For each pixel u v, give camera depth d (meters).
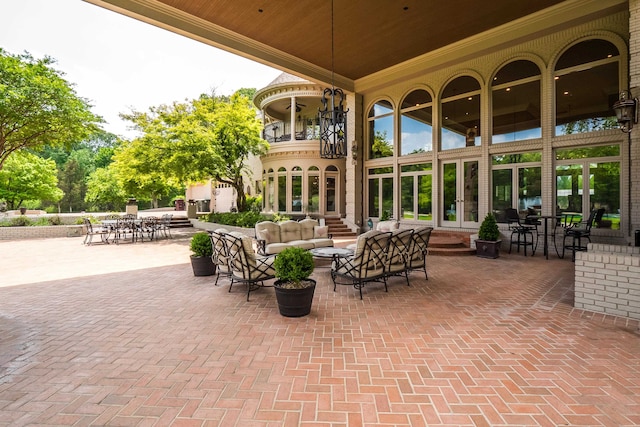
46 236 13.24
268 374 2.62
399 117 11.88
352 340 3.28
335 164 15.61
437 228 10.72
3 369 2.71
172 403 2.24
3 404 2.23
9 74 10.86
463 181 10.30
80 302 4.58
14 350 3.08
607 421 2.04
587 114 8.04
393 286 5.42
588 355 2.93
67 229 13.54
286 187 15.80
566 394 2.33
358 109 12.67
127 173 13.78
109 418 2.08
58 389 2.41
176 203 30.98
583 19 7.64
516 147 9.09
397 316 3.98
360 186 13.07
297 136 16.72
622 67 7.43
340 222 14.07
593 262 4.10
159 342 3.25
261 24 8.02
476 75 9.77
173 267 7.16
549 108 8.45
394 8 7.45
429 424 2.02
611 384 2.46
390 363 2.80
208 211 27.02
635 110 6.38
